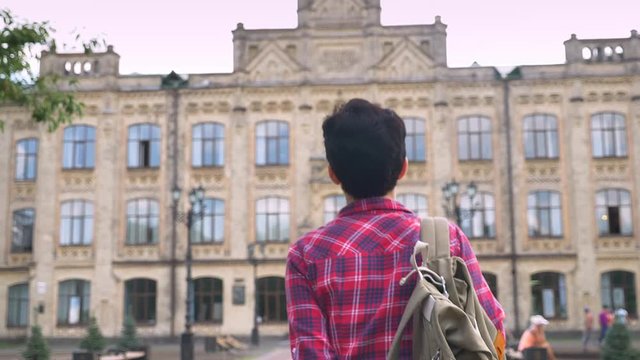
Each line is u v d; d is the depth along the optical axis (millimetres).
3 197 48062
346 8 47219
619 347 19547
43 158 46812
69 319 45562
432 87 46312
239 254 45562
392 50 46531
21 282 47188
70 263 45875
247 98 46906
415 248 2789
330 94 46594
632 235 44469
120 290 45531
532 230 45250
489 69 46469
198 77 47250
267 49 46938
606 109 45656
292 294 2924
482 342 2559
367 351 2785
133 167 46750
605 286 44406
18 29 16578
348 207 3109
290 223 45812
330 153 3158
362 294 2830
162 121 47094
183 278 45438
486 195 45719
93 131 47125
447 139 45906
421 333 2672
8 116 48406
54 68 47188
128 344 31688
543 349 19391
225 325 44781
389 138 3129
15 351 39406
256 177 46344
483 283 2930
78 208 46469
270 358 29922
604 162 45219
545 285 44781
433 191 45594
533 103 46094
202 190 33781
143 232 46250
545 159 45594
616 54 46094
